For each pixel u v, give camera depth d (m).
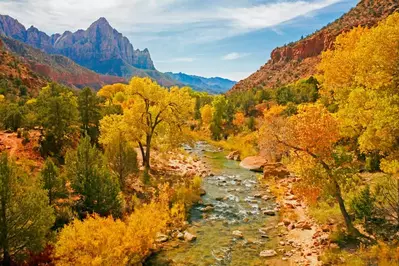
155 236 16.02
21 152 26.25
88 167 17.52
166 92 31.34
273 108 59.44
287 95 72.88
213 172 32.84
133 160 22.36
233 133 62.28
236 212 21.17
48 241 12.82
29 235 11.91
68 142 30.22
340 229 15.81
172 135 32.09
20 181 12.97
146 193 22.20
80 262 11.46
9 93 88.31
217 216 20.44
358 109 16.31
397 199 15.40
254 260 14.52
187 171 31.48
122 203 18.36
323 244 14.99
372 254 12.87
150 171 28.98
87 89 35.28
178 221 19.20
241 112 74.50
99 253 11.90
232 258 14.75
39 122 29.59
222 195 24.95
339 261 12.98
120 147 22.14
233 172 33.03
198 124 73.12
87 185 16.88
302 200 21.88
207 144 54.53
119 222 14.12
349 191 18.61
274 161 34.09
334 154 16.09
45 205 12.66
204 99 94.12
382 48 16.03
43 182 15.36
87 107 34.91
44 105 30.61
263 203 23.00
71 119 30.06
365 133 15.70
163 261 14.48
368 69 17.55
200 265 14.12
